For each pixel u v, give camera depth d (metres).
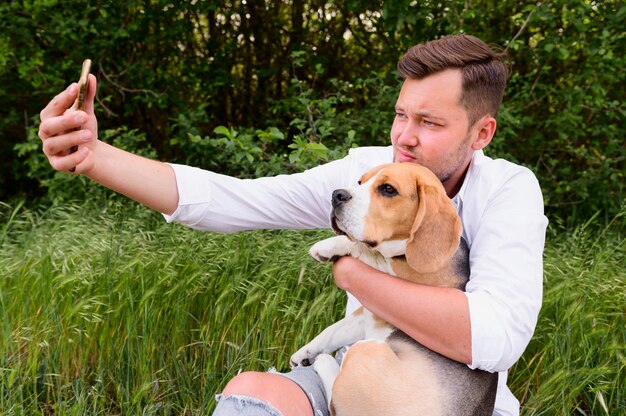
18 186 6.83
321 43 6.66
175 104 6.24
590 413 3.27
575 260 4.14
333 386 1.92
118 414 3.18
